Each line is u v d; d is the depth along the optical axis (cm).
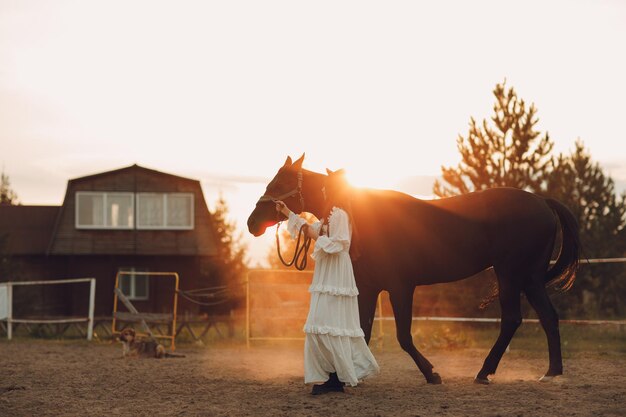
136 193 3506
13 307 2358
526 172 1966
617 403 700
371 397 751
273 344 1559
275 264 2592
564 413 650
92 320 1794
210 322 1747
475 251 841
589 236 2466
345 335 742
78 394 816
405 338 834
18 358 1284
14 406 738
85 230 3453
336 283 750
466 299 1853
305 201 815
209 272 3434
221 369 1066
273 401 743
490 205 845
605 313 2383
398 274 832
